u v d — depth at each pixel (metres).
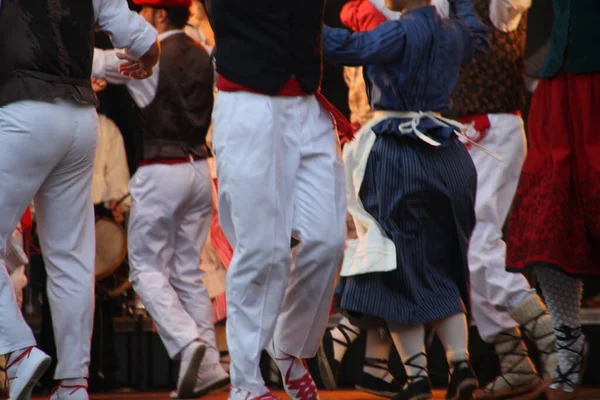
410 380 9.49
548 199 9.62
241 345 8.19
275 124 8.16
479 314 11.04
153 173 11.88
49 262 9.41
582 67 9.58
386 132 9.48
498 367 12.58
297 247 8.48
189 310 12.17
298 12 8.16
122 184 13.85
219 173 8.31
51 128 8.86
